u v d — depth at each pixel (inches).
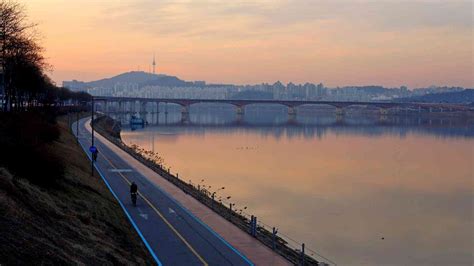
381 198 3031.5
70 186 1790.1
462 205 2878.9
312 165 4375.0
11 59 2866.6
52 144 2736.2
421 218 2566.4
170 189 2361.0
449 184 3553.2
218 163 4389.8
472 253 2018.9
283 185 3348.9
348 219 2488.9
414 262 1895.9
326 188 3289.9
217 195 2935.5
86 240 1198.3
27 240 951.6
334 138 7121.1
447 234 2292.1
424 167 4367.6
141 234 1536.7
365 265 1847.9
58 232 1136.2
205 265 1253.1
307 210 2642.7
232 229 1637.6
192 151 5290.4
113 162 3307.1
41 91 4483.3
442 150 5703.7
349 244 2086.6
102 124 7544.3
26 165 1545.3
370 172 4037.9
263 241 1517.0
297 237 2132.1
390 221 2482.8
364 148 5826.8
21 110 3299.7
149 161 3629.4
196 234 1551.4
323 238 2142.0
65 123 5999.0
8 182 1238.3
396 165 4471.0
